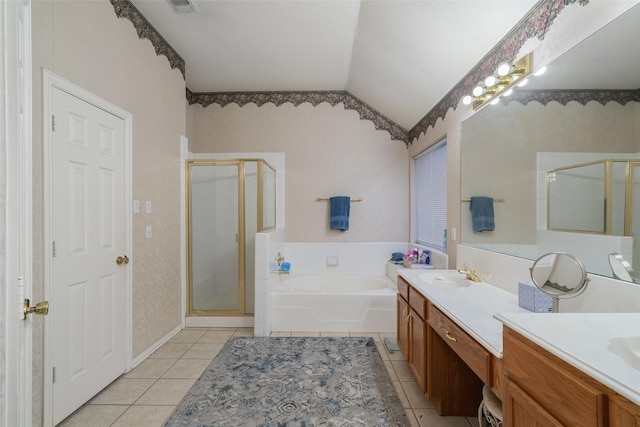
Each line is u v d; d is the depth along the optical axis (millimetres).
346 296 2902
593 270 1190
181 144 2955
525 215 1605
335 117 3746
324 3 2166
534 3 1533
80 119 1705
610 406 620
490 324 1227
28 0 874
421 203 3557
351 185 3762
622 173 1066
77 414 1673
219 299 3156
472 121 2205
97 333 1842
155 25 2434
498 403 1267
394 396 1853
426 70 2490
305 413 1691
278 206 3740
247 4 2184
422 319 1757
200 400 1808
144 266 2332
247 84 3533
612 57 1119
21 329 841
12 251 765
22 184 838
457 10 1804
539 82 1512
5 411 751
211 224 3166
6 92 744
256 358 2340
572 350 731
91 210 1786
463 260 2297
